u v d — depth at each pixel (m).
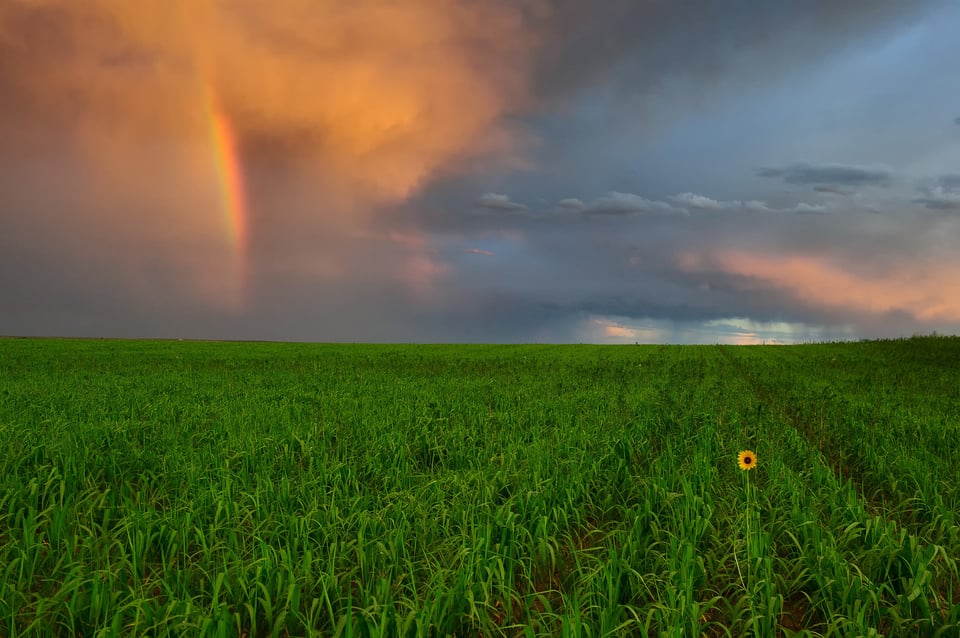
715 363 33.91
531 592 5.49
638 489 7.90
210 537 6.18
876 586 5.33
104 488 8.41
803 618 5.27
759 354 45.59
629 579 5.42
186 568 5.56
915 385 21.08
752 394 18.12
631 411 13.37
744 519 6.32
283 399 15.97
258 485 7.59
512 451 9.40
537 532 6.27
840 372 27.23
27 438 9.92
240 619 5.06
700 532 6.21
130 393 17.05
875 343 57.56
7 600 5.07
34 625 4.57
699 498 6.76
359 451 10.04
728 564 5.94
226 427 11.41
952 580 5.98
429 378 23.64
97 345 54.28
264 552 5.38
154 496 7.71
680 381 21.84
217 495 7.20
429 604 4.80
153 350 46.91
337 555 5.77
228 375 25.09
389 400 16.09
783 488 7.51
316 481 7.80
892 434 10.98
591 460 8.84
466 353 46.97
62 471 8.63
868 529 6.17
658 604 4.80
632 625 5.06
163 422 12.37
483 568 5.40
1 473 8.13
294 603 4.90
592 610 5.05
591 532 6.61
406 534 6.24
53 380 21.34
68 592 4.99
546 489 7.35
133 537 6.11
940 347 45.53
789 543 6.29
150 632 4.65
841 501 7.31
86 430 10.56
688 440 10.30
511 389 18.69
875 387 19.95
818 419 13.57
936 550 5.58
